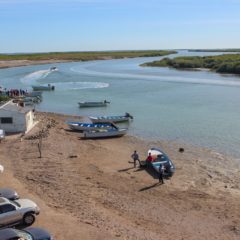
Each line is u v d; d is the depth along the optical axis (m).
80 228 22.83
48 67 188.50
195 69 162.50
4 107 49.19
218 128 53.81
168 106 72.50
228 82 110.69
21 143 43.34
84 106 74.19
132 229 23.52
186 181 33.59
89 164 37.62
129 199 29.00
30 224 22.78
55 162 37.00
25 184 30.16
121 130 49.88
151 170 36.41
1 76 139.50
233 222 25.58
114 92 93.62
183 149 43.25
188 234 23.66
